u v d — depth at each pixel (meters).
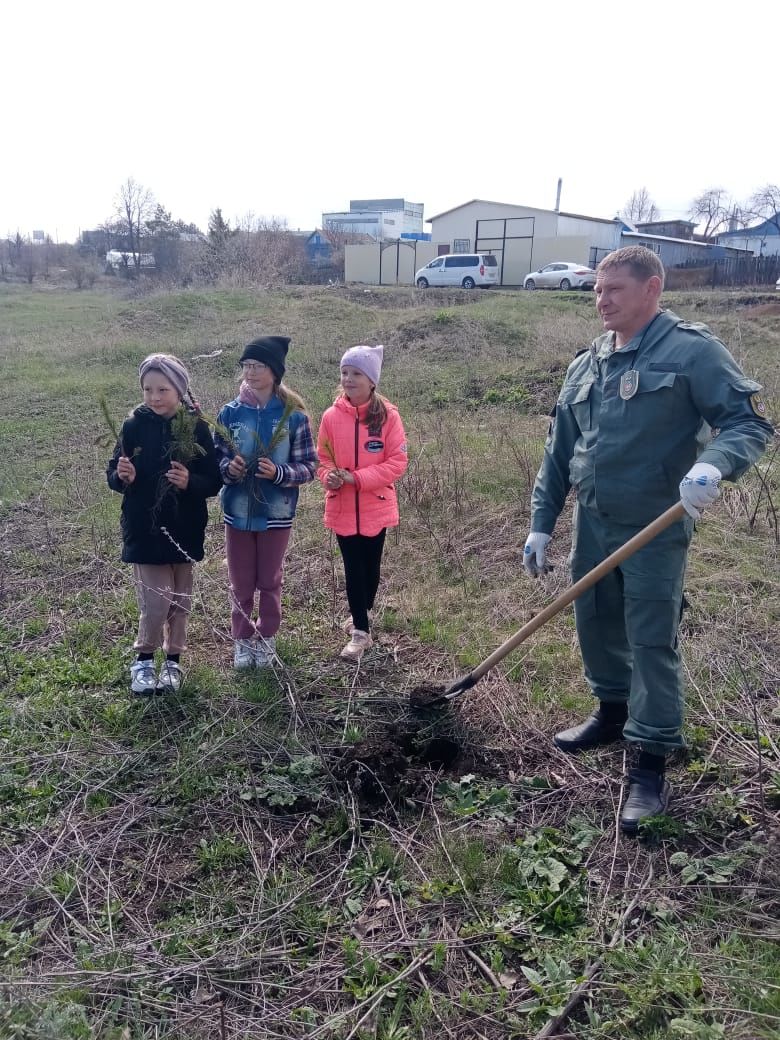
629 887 2.58
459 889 2.58
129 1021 2.17
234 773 3.17
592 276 25.84
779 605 4.45
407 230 76.56
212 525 6.18
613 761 3.21
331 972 2.32
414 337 13.20
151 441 3.54
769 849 2.65
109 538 5.74
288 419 3.80
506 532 5.76
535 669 3.92
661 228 50.69
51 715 3.55
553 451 3.21
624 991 2.16
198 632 4.41
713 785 3.04
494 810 2.95
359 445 3.94
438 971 2.31
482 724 3.49
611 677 3.22
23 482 7.16
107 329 15.75
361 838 2.83
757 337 11.95
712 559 5.16
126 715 3.56
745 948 2.30
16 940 2.42
